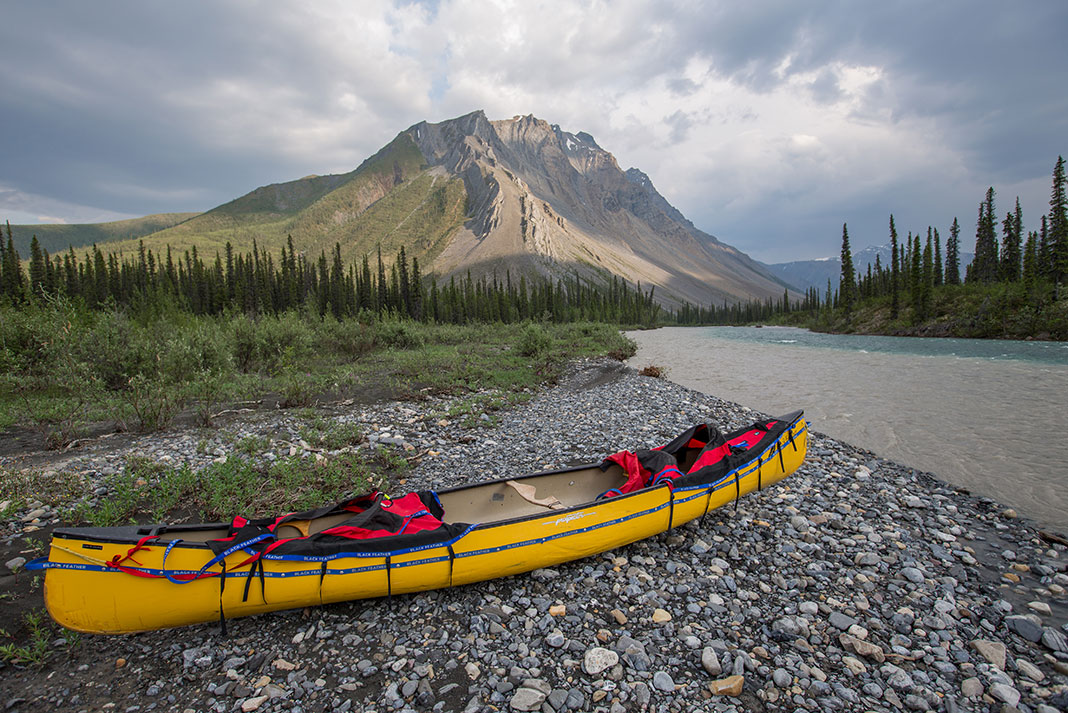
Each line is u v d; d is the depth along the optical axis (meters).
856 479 9.64
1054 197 59.66
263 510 7.34
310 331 26.77
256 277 78.38
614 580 5.95
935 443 12.17
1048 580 6.14
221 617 4.83
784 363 31.38
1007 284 57.34
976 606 5.60
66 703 4.10
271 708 4.09
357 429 11.77
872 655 4.75
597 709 4.07
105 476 8.56
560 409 15.73
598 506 6.05
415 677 4.40
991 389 19.62
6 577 5.61
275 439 11.23
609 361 28.44
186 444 10.70
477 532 5.42
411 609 5.36
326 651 4.74
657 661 4.64
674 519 6.60
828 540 7.04
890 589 5.89
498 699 4.17
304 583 4.94
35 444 10.61
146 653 4.70
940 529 7.55
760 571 6.23
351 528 5.32
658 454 7.38
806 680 4.44
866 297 87.00
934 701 4.23
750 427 8.24
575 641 4.86
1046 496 8.91
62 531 4.54
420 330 41.06
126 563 4.58
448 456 10.52
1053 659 4.76
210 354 17.73
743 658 4.64
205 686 4.32
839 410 16.08
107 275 74.88
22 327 15.74
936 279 81.56
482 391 18.30
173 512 7.30
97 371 14.86
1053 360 29.16
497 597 5.59
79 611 4.48
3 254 60.97
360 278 94.12
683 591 5.72
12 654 4.50
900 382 21.95
